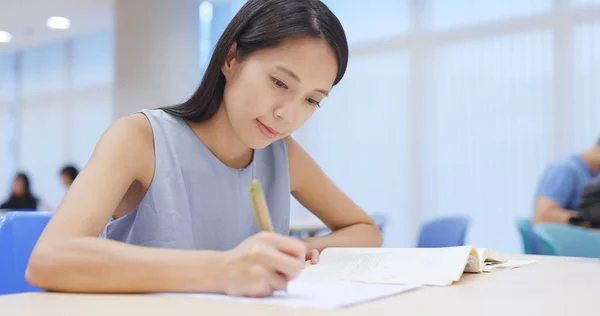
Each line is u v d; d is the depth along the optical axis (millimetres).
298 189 1387
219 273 729
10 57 7512
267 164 1275
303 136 5398
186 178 1125
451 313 610
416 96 4977
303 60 967
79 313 612
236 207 1182
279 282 716
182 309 634
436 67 4906
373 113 5145
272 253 714
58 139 7086
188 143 1131
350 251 1062
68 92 6988
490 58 4691
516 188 4551
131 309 635
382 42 5141
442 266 885
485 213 4660
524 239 2850
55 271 751
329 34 987
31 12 5742
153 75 5129
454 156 4805
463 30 4809
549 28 4480
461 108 4789
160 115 1125
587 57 4336
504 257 1087
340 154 5258
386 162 5070
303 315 603
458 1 4844
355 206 1425
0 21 6059
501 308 641
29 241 1155
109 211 910
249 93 999
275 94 985
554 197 3094
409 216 4957
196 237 1138
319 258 1042
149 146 1080
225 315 601
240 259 724
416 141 4953
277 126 1006
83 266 749
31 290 1147
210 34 5781
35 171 7312
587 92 4324
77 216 844
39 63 7254
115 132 1034
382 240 1422
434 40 4922
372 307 649
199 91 1123
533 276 922
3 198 7648
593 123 4289
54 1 5383
